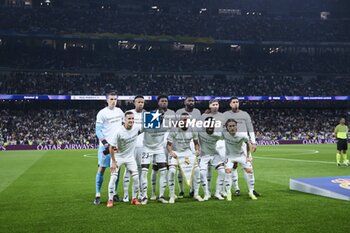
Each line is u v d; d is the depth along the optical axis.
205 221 7.02
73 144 43.53
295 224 6.72
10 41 55.31
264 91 56.75
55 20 56.38
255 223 6.83
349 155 26.67
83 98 47.12
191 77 58.03
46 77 52.81
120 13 60.03
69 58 55.44
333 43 61.78
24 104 50.97
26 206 8.78
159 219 7.22
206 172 9.63
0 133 45.34
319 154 28.05
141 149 9.75
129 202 9.26
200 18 63.03
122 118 9.92
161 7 63.94
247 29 62.81
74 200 9.60
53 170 18.09
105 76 55.50
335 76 60.44
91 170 18.05
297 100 57.12
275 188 11.33
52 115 50.31
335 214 7.46
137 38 57.06
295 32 62.91
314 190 9.98
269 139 48.75
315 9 66.06
